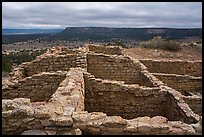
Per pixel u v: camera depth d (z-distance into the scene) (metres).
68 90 9.80
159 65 24.47
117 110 13.38
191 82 19.33
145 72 17.55
